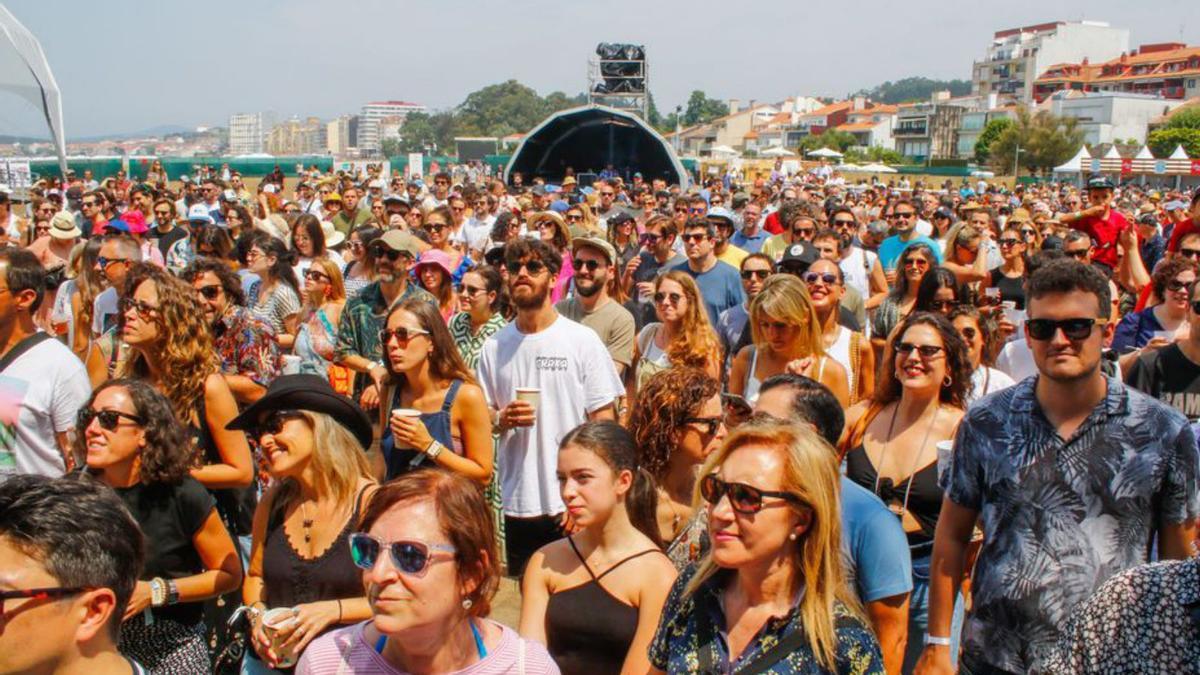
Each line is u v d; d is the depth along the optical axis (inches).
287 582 136.5
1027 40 5216.5
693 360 227.6
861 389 225.3
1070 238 314.7
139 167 1352.1
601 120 1179.9
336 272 284.0
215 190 713.6
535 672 98.6
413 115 6742.1
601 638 125.0
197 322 169.3
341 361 263.3
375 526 94.2
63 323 312.8
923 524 153.5
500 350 204.5
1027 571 114.2
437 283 283.1
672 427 147.4
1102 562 111.3
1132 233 331.6
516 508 200.7
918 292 237.9
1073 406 114.3
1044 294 112.4
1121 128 3902.6
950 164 3622.0
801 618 94.2
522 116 6520.7
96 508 88.7
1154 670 77.6
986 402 121.9
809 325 202.1
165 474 133.5
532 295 198.5
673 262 347.3
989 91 5295.3
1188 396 181.8
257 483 195.3
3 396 169.5
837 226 366.0
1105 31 5088.6
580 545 130.4
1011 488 116.2
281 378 139.9
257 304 290.0
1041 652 113.3
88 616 87.4
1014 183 2650.1
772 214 519.8
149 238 498.3
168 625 134.3
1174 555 113.2
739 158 3417.8
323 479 136.6
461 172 1569.9
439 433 178.5
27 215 639.1
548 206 630.5
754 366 211.2
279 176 1014.4
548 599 129.9
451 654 96.0
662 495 148.9
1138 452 111.7
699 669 98.2
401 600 91.7
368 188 865.5
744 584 98.3
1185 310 217.6
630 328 252.8
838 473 97.8
